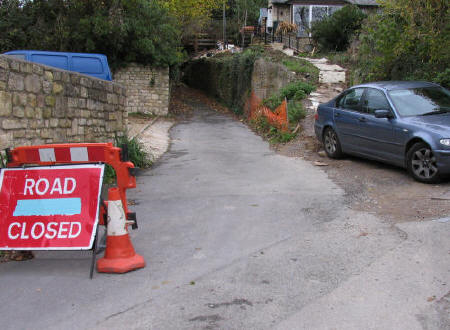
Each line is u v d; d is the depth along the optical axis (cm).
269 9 3903
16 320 358
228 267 453
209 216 633
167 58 2258
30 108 718
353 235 532
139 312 366
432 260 447
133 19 2089
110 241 454
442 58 1158
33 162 486
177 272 445
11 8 1958
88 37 1998
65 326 347
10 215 467
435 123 762
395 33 1242
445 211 602
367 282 407
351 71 1981
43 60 1427
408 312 353
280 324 341
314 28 2875
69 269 461
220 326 341
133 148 1061
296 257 472
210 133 1753
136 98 2281
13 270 462
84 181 466
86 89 959
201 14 3084
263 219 610
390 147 829
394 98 852
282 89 1856
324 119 1048
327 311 359
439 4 1134
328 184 802
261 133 1681
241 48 3594
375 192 728
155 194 785
